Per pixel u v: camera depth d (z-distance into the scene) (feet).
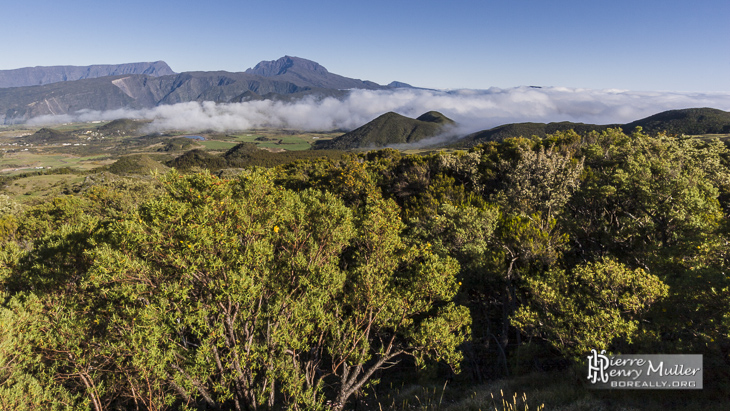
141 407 39.55
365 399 54.08
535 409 35.88
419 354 44.42
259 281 38.06
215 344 36.42
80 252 44.91
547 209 81.76
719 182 84.33
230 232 35.24
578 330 39.70
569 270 57.62
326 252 44.83
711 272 35.73
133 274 33.47
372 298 39.86
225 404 44.68
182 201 36.50
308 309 37.58
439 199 100.83
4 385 29.91
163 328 32.55
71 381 36.68
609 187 76.69
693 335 36.99
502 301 69.72
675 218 60.39
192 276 34.78
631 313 40.06
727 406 30.35
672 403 33.12
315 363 46.91
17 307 33.71
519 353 55.06
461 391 53.57
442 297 42.39
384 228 44.11
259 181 40.50
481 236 67.67
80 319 35.09
